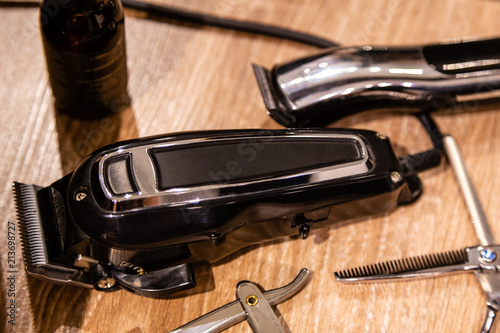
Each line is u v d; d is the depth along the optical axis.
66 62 0.44
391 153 0.45
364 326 0.45
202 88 0.55
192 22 0.59
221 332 0.43
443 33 0.62
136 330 0.43
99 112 0.51
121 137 0.51
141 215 0.38
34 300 0.43
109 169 0.39
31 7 0.56
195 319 0.42
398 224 0.50
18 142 0.49
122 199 0.38
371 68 0.48
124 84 0.50
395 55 0.49
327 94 0.47
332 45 0.58
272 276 0.46
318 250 0.48
